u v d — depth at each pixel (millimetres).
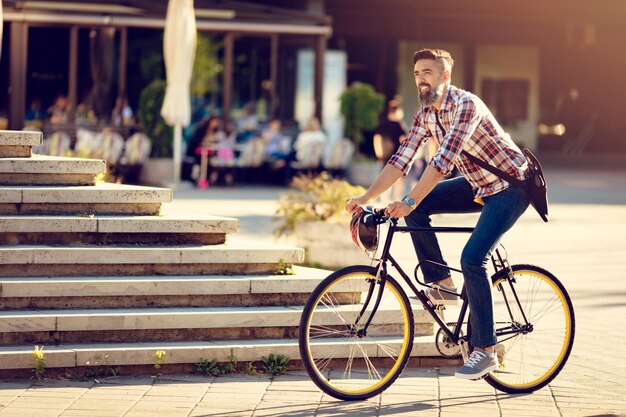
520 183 6633
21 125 23312
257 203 19266
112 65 23984
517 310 7070
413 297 7820
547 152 38594
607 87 38562
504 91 37656
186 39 21516
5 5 22984
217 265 7773
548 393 6871
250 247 7930
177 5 21406
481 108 6555
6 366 6754
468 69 36719
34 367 6785
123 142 22766
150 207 8219
